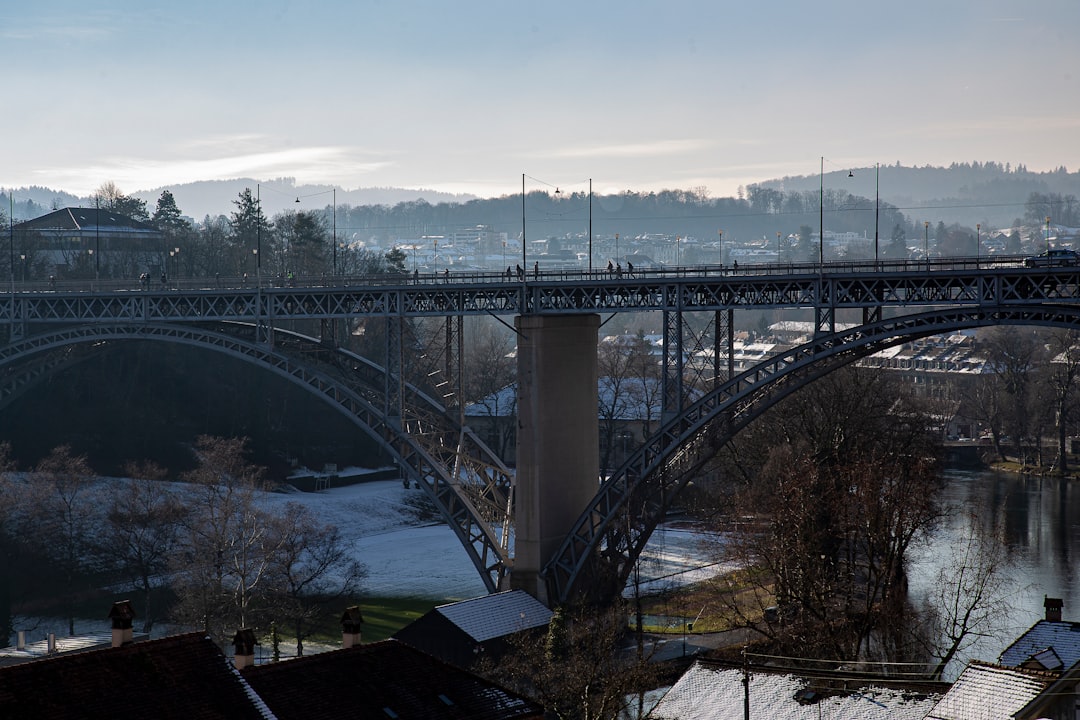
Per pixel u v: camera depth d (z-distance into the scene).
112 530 116.06
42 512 115.56
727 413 90.00
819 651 68.56
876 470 82.62
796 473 84.88
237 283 157.50
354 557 127.38
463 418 101.94
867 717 50.91
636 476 91.69
